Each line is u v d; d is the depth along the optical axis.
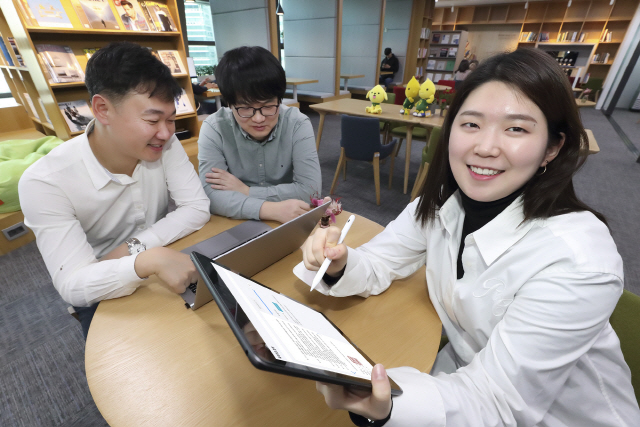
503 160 0.57
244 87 1.12
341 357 0.47
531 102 0.53
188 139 3.66
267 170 1.53
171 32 3.18
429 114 3.19
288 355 0.38
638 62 7.04
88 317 0.98
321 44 6.21
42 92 2.60
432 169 0.80
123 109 0.83
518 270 0.60
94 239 1.10
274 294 0.61
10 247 2.21
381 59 8.01
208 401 0.58
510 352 0.54
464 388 0.55
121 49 0.79
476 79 0.58
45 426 1.21
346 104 4.08
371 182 3.55
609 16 7.94
